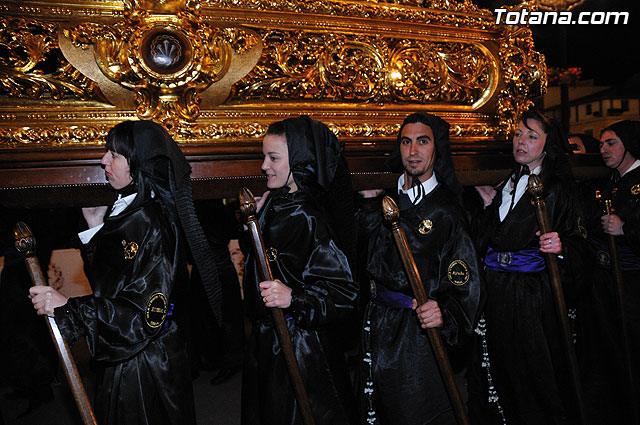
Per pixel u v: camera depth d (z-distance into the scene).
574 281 2.76
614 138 3.44
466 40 3.25
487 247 2.90
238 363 3.97
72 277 5.04
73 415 3.51
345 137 2.86
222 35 2.57
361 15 2.90
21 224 1.86
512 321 2.72
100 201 2.45
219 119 2.62
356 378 2.60
